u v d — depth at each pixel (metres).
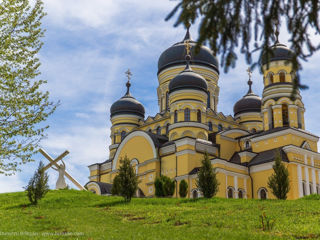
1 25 23.81
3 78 23.11
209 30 10.34
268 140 50.53
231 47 10.59
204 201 31.53
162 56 64.44
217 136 55.00
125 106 64.44
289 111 51.31
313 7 10.09
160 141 54.16
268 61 10.74
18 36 24.30
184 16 10.36
